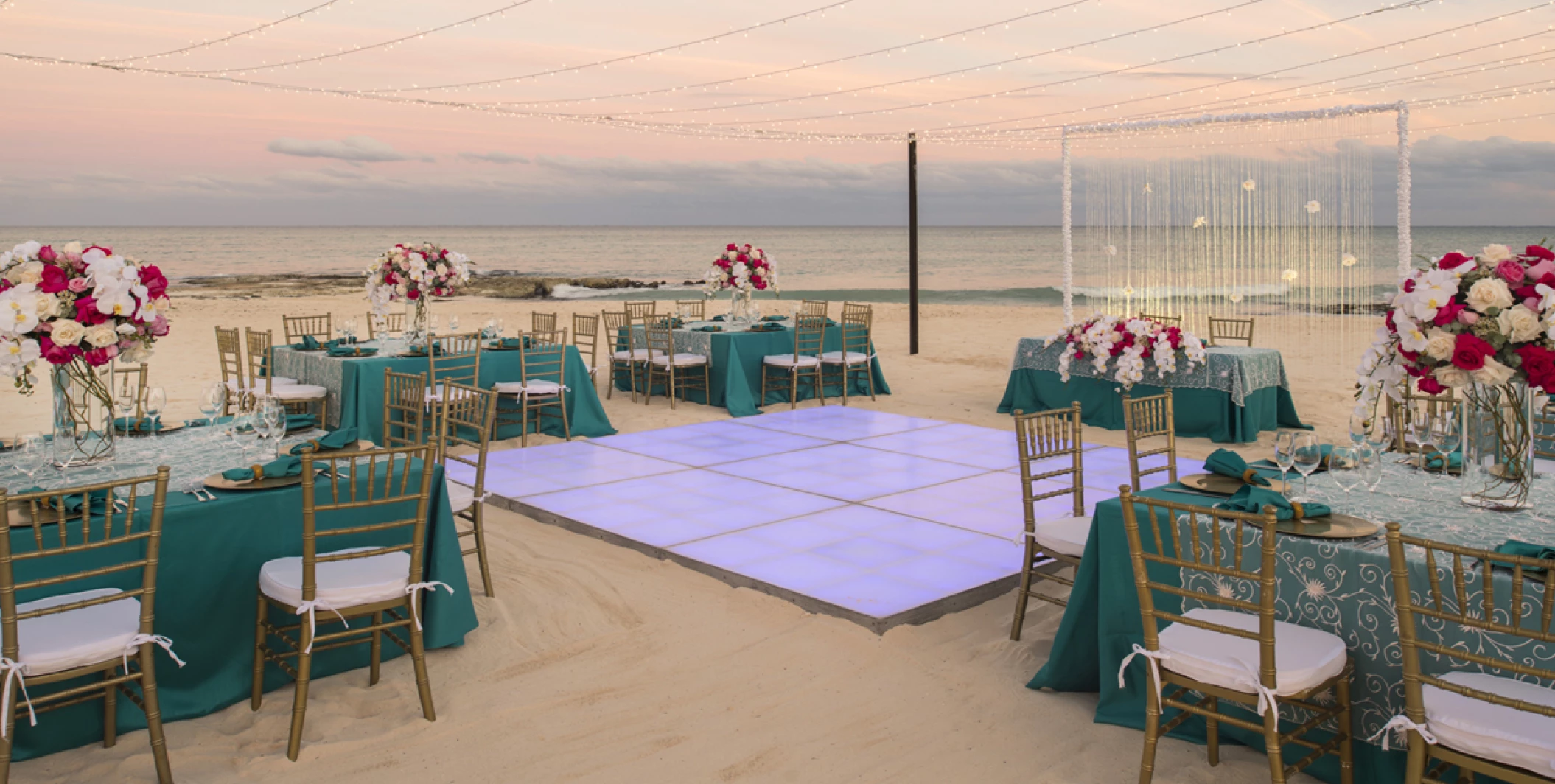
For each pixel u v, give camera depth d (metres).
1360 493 3.17
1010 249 44.47
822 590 4.25
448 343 7.98
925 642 3.78
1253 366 7.74
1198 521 2.89
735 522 5.42
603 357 13.25
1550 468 3.50
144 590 2.68
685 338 9.89
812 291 32.03
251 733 3.08
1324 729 2.71
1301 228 9.45
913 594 4.19
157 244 42.19
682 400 9.99
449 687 3.40
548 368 8.13
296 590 3.01
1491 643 2.36
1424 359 2.67
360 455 3.03
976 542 5.03
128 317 3.44
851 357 9.97
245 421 3.80
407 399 4.92
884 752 2.93
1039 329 17.58
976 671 3.50
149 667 2.70
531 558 4.85
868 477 6.58
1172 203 10.07
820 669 3.53
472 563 4.75
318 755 2.92
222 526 3.23
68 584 2.97
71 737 2.97
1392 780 2.57
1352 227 9.19
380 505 3.64
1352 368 11.20
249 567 3.30
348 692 3.35
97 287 3.32
